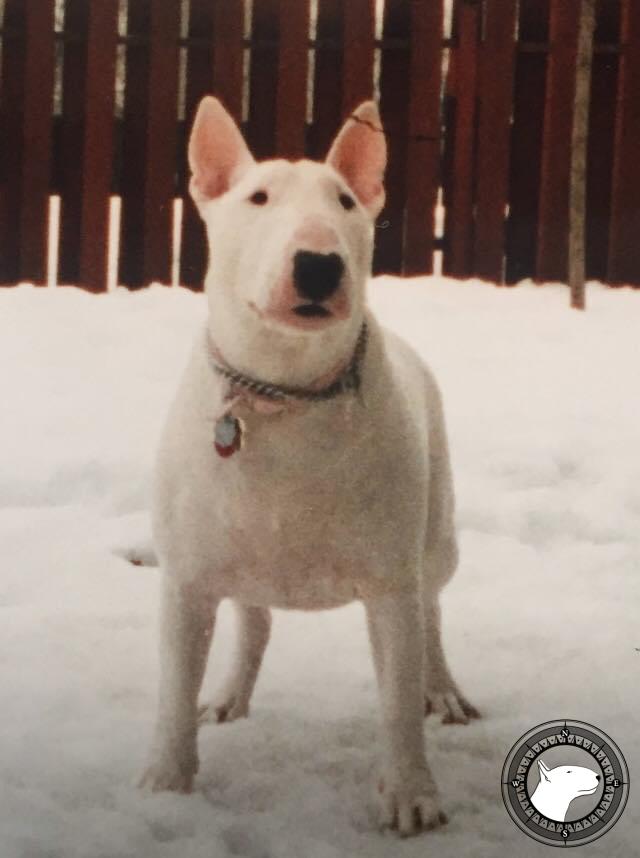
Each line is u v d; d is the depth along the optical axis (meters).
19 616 4.30
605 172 9.69
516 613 4.53
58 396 6.89
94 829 2.90
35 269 9.48
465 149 9.61
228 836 2.95
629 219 9.67
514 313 8.81
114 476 5.73
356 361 3.04
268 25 9.52
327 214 2.91
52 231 10.94
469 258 9.72
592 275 9.80
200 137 3.27
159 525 3.15
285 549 3.05
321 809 3.12
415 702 3.10
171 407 3.21
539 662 4.11
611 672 4.03
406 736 3.09
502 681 3.97
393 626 3.11
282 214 2.91
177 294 9.11
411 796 3.06
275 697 3.85
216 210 3.15
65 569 4.81
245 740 3.52
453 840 2.98
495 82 9.54
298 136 9.48
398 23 9.59
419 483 3.12
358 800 3.17
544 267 9.66
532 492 5.72
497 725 3.66
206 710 3.72
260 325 2.91
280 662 4.11
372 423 3.03
